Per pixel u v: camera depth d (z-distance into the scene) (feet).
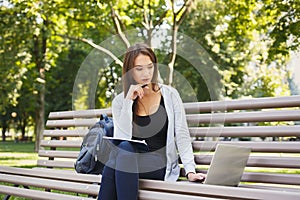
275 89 60.13
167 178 11.33
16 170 14.37
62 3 49.65
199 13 57.00
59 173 12.64
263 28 45.55
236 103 12.44
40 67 69.31
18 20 60.03
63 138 17.63
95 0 45.83
